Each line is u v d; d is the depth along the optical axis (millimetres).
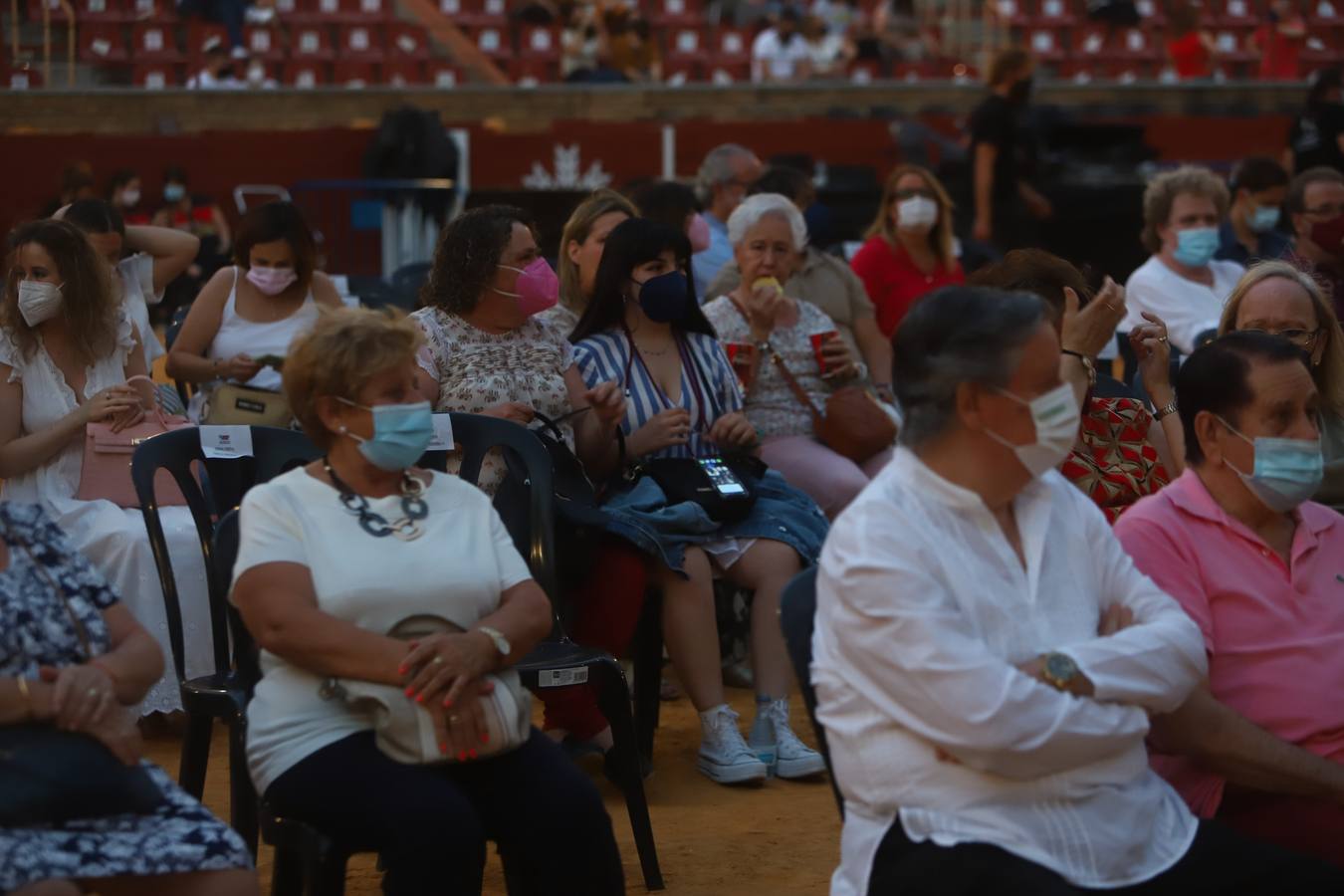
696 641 5945
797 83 20125
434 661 3908
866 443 7180
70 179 12352
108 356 6547
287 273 7582
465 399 5977
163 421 6582
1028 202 15055
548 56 21641
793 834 5488
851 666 3561
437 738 3904
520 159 18047
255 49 20359
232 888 3559
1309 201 8859
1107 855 3432
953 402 3570
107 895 3539
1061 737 3377
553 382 6102
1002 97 14875
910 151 18031
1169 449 5586
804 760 6039
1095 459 5281
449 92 19281
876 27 23562
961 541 3572
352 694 3920
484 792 4062
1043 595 3611
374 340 4082
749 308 7332
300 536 4047
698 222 9070
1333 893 3527
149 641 3832
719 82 21312
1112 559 3787
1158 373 5637
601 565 5793
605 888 4043
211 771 6172
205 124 18438
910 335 3646
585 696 5910
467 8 21859
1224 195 8992
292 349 4152
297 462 5230
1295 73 22109
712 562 6152
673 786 5996
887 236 9438
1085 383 4828
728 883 5039
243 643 4582
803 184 9688
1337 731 3979
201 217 15664
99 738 3633
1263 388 4059
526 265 6020
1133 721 3482
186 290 14156
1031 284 5172
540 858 4000
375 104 18969
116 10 19266
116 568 6184
